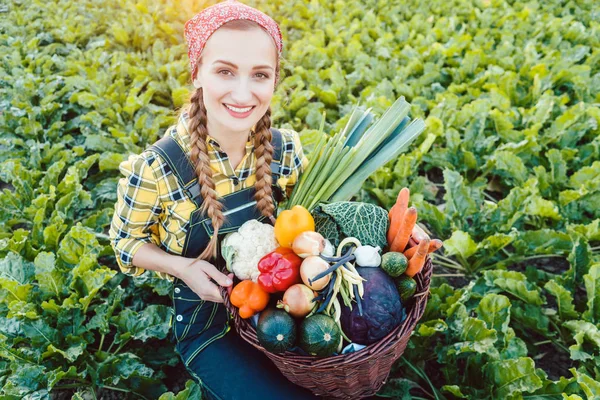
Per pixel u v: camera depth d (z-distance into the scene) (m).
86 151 4.01
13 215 3.25
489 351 2.29
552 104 3.90
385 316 1.67
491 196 3.82
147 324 2.55
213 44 1.70
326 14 6.07
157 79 4.73
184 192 1.92
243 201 2.05
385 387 2.38
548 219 3.30
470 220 3.54
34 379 2.28
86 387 2.44
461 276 3.14
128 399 2.44
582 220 3.28
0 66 5.18
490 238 2.91
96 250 2.76
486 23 5.86
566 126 3.83
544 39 5.65
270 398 2.01
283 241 1.82
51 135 4.04
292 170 2.19
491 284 2.77
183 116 1.93
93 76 4.70
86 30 5.74
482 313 2.51
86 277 2.58
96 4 6.43
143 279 2.77
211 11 1.72
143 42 5.39
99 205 3.45
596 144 3.69
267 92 1.79
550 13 6.20
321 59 4.88
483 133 3.95
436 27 5.69
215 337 2.15
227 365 2.08
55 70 5.13
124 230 2.01
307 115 3.99
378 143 2.28
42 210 3.03
